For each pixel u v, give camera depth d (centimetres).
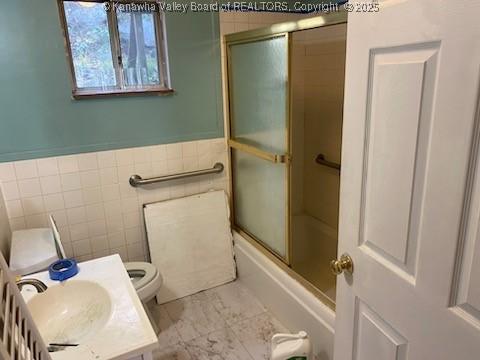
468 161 68
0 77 180
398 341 95
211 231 251
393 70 82
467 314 73
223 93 241
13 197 196
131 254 237
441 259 77
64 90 195
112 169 218
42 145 197
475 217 69
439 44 70
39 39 184
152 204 233
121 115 213
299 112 272
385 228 92
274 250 229
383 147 89
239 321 218
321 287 205
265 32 195
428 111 75
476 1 62
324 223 270
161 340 204
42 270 158
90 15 195
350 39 95
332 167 254
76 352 99
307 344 163
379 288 98
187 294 244
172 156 234
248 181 243
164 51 218
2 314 61
